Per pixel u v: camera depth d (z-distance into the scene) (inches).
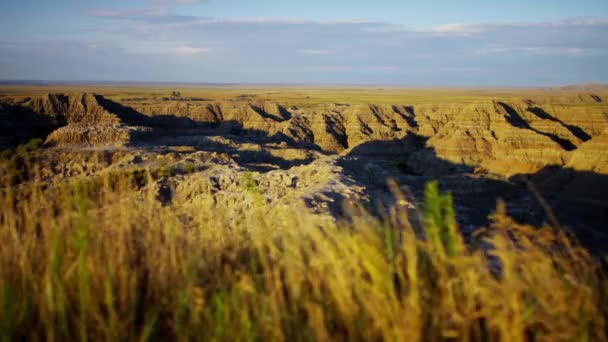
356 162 1289.4
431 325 112.0
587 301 113.3
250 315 119.0
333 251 132.8
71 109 3169.3
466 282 121.0
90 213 163.8
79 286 126.8
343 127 3769.7
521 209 1195.3
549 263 122.6
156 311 123.3
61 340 116.6
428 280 129.0
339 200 594.9
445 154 2842.0
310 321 112.5
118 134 1886.1
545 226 139.0
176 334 118.7
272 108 4569.4
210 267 146.7
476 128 3038.9
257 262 153.5
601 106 3762.3
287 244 145.6
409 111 4097.0
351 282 121.0
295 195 584.4
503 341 107.8
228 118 4003.4
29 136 2795.3
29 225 158.7
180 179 767.7
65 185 180.2
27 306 125.5
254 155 1931.6
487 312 112.0
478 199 1448.1
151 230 165.9
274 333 110.8
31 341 119.0
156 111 4089.6
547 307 111.3
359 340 112.1
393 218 150.9
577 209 1769.2
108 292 118.6
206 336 113.4
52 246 142.8
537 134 2829.7
